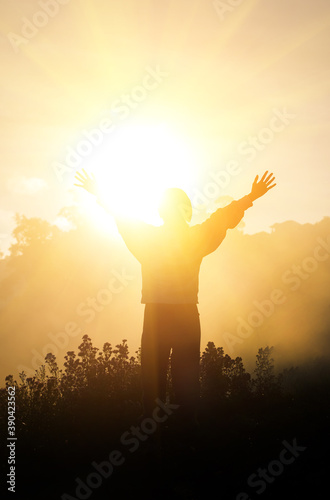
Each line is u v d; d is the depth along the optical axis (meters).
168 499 5.15
